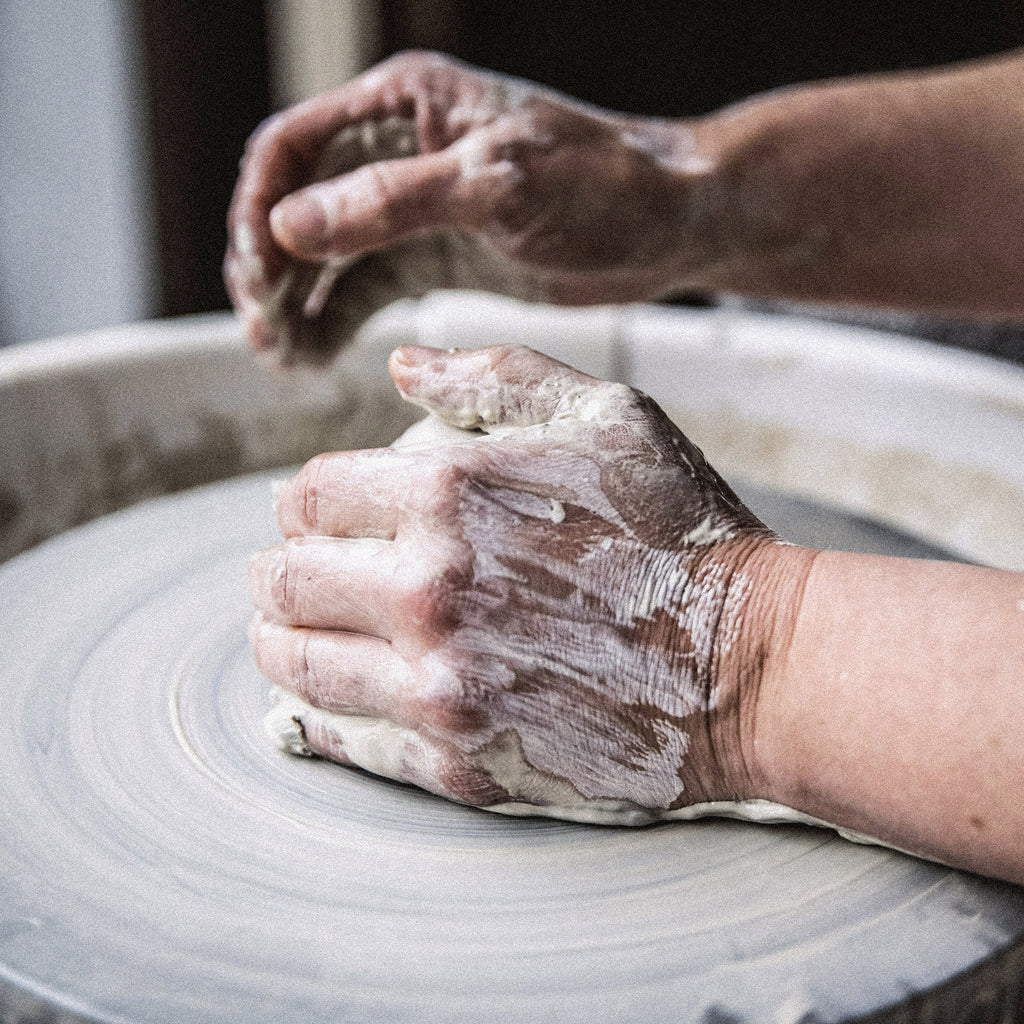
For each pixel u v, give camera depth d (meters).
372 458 0.68
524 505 0.66
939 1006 0.58
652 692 0.66
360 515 0.69
